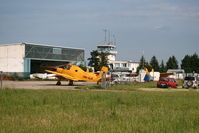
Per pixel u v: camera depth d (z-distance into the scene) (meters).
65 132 7.50
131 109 12.33
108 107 13.16
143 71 58.22
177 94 22.36
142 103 14.98
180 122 9.04
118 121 9.20
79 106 13.40
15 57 71.94
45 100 15.30
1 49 73.69
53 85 40.00
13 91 21.75
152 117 10.01
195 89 33.88
